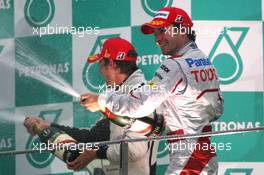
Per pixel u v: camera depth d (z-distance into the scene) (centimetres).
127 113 1169
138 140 1168
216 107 1195
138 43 1515
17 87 1532
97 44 1523
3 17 1523
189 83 1154
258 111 1528
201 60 1177
